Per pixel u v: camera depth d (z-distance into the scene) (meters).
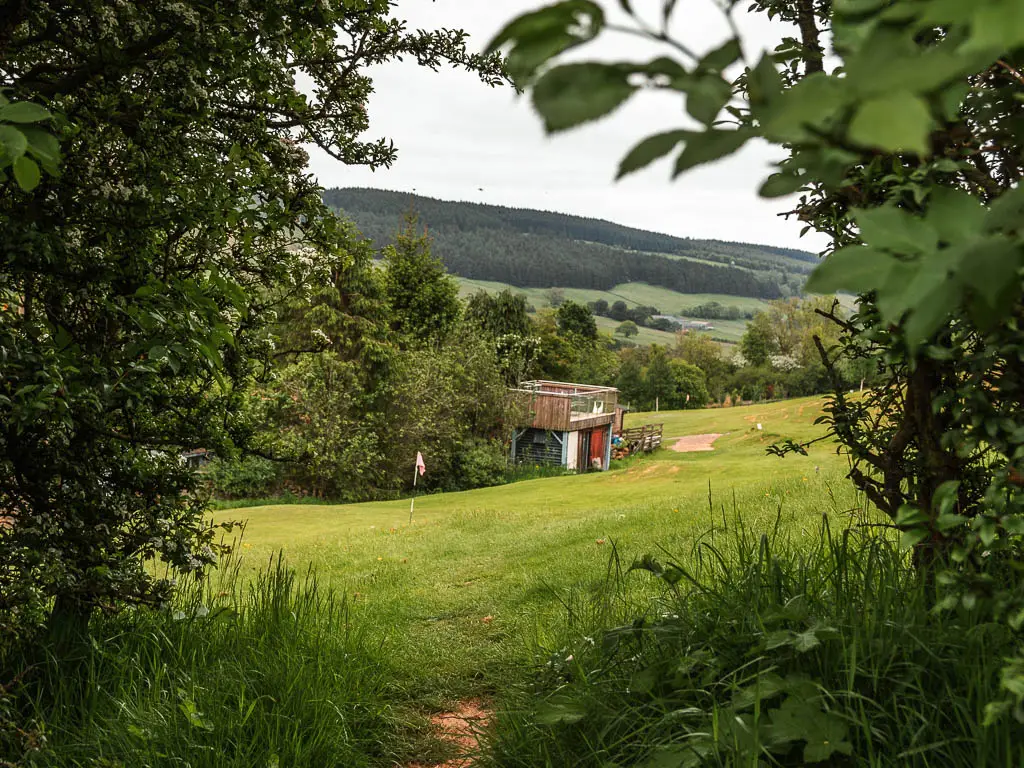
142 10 3.91
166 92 4.16
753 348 93.19
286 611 5.34
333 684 4.50
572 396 43.09
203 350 3.70
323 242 5.26
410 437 32.69
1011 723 2.09
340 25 5.23
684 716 2.80
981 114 1.32
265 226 4.61
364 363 31.70
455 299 42.22
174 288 3.87
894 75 0.48
